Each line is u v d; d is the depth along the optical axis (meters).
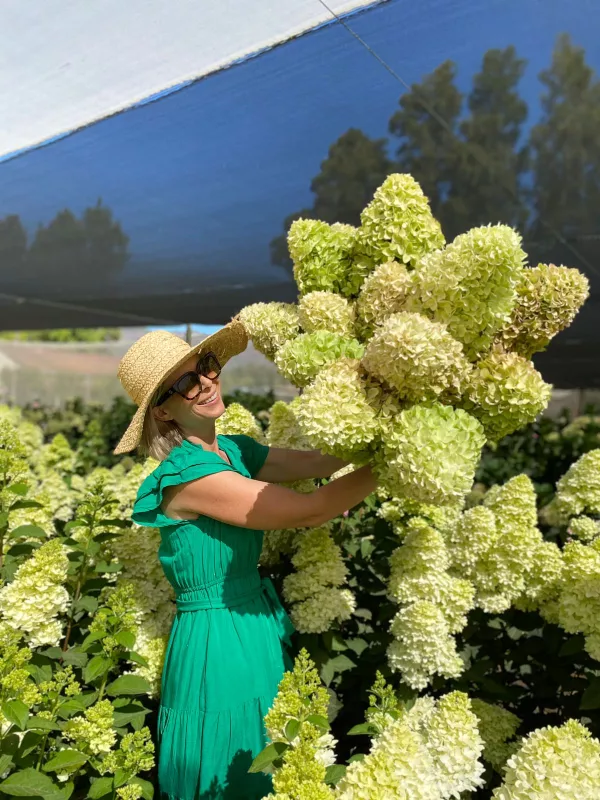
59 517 3.45
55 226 4.67
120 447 1.87
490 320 1.50
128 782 1.49
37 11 2.36
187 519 1.82
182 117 2.94
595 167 3.28
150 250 5.26
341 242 1.89
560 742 1.34
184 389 1.84
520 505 2.41
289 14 2.22
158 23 2.33
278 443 2.40
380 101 2.82
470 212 4.08
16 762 1.50
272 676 1.85
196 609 1.85
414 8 2.15
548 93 2.73
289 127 3.07
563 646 2.01
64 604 1.89
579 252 4.71
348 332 1.77
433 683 2.22
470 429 1.41
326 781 1.39
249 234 4.77
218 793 1.76
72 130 3.07
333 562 2.05
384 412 1.45
